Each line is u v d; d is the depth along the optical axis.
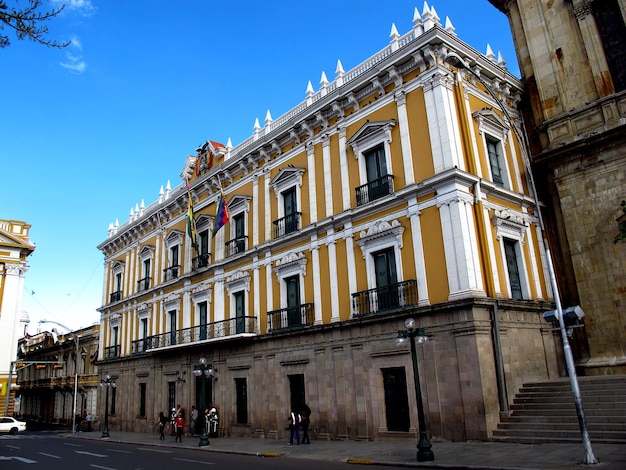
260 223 26.94
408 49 20.28
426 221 19.00
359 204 21.50
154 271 35.94
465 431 16.45
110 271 42.78
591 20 21.11
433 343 17.84
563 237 21.48
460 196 18.28
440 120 19.25
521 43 24.05
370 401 19.47
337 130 23.41
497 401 16.62
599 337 19.42
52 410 58.44
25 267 49.19
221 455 18.47
